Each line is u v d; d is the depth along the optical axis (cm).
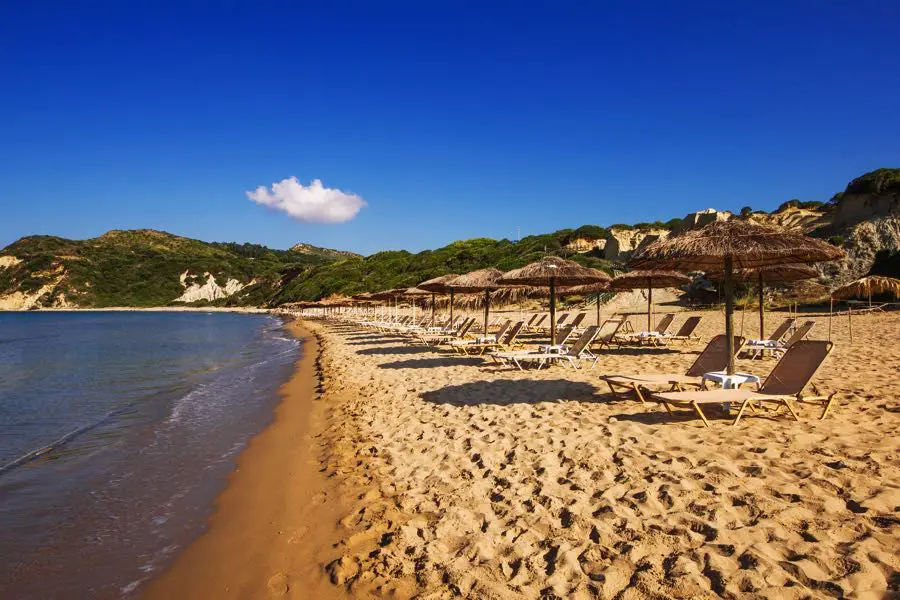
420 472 487
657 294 2986
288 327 4072
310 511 438
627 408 633
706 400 529
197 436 737
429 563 326
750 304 2552
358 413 764
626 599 266
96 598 337
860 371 792
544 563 308
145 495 515
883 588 253
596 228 4819
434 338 1669
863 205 2938
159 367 1620
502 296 3131
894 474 379
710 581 271
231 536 411
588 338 968
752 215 4244
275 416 832
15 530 441
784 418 552
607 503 371
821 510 333
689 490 378
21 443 733
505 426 590
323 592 315
